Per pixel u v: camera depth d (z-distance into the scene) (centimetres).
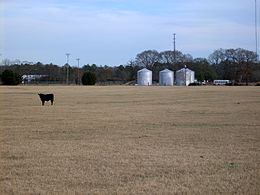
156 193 927
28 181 1035
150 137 1814
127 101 4691
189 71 14800
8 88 8344
